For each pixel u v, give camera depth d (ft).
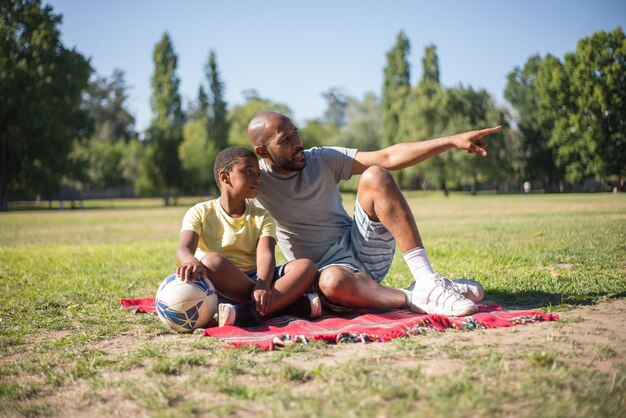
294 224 14.12
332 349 10.18
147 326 13.05
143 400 7.69
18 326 13.46
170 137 185.37
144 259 29.58
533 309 13.15
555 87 151.12
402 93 192.24
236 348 10.39
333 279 12.58
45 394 8.30
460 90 166.71
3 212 133.49
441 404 6.99
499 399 7.09
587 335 10.36
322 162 14.20
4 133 141.69
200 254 13.56
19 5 144.25
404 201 12.90
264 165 14.07
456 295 12.38
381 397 7.36
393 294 13.02
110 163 242.37
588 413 6.65
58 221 82.89
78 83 146.82
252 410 7.21
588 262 20.53
